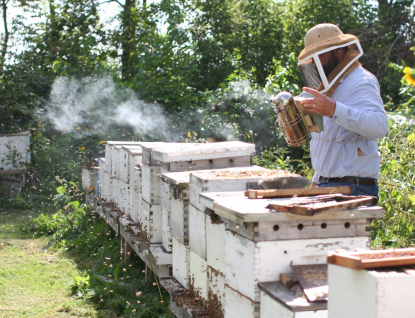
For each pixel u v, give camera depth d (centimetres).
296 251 215
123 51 1510
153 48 1155
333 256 165
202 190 299
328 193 245
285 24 1552
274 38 1531
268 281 212
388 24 1467
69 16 1516
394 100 1231
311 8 1536
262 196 244
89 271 536
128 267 530
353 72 283
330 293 168
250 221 206
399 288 148
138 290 459
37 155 1053
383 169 476
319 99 257
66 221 743
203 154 397
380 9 1524
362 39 1418
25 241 689
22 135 1019
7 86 1186
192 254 322
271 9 1608
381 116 266
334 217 210
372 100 273
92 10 1537
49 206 941
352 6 1547
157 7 1514
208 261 287
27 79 1242
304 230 215
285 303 187
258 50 1509
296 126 270
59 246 655
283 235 213
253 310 213
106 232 659
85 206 790
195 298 308
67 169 1041
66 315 417
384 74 1348
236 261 231
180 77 1120
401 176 490
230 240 237
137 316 404
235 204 229
